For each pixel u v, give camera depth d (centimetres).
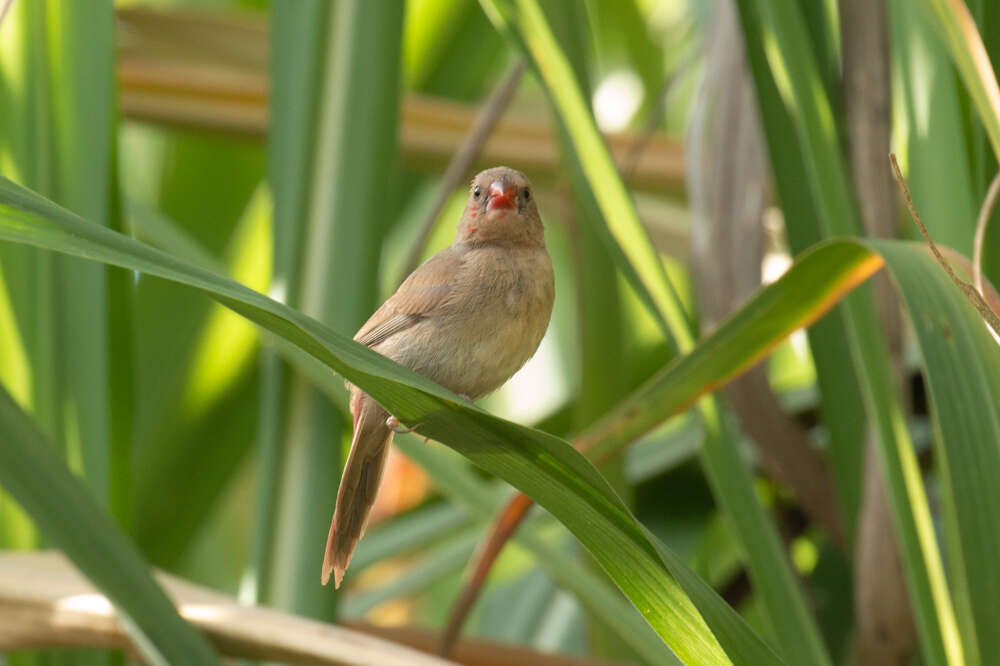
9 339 394
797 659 389
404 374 379
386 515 421
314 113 395
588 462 380
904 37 394
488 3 393
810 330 395
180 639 387
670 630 383
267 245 411
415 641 398
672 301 392
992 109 384
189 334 407
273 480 395
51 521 386
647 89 427
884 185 394
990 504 381
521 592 416
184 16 409
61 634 389
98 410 394
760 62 395
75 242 378
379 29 395
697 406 391
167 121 407
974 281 384
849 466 395
